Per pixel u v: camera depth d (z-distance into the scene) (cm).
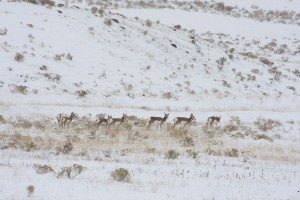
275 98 15138
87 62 13612
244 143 7912
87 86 12125
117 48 15400
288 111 12769
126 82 13125
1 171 4166
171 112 10956
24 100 10206
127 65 14438
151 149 6406
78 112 9806
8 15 15162
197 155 6341
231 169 5247
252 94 15012
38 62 12488
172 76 14788
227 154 6500
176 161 5722
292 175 5034
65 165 4794
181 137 8069
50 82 11700
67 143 6053
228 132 9006
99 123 8231
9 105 9538
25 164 4722
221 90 14638
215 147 7288
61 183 3816
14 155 5484
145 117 10075
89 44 14838
